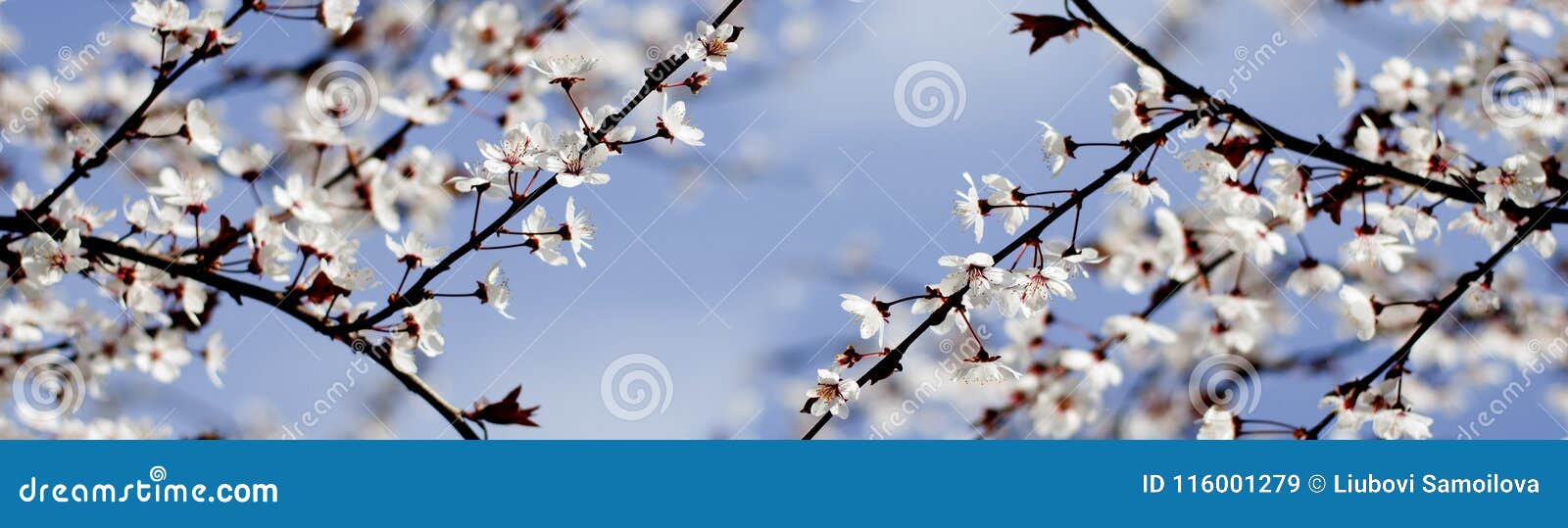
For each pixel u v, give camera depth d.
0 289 2.35
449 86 2.59
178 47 2.32
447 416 2.27
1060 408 3.76
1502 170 2.44
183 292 2.58
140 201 2.28
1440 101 3.12
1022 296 2.33
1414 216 2.56
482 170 2.19
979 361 2.37
